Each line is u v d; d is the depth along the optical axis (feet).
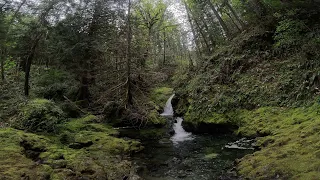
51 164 23.45
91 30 53.67
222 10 69.10
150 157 31.24
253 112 37.65
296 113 31.63
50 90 55.57
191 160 28.91
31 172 20.06
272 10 46.91
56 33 50.39
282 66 40.65
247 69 46.19
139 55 49.32
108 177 23.04
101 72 53.11
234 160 26.37
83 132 38.52
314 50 36.47
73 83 58.65
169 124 50.83
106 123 49.80
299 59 38.50
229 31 69.26
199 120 43.83
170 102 66.28
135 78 49.90
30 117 35.83
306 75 34.32
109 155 30.12
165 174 25.09
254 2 50.37
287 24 38.88
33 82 59.21
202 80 53.67
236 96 42.39
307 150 20.77
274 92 37.81
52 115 38.45
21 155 22.89
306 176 17.08
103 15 53.67
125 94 49.42
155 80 53.21
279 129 29.63
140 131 46.65
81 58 52.08
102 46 49.75
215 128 41.73
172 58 119.85
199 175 24.09
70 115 48.32
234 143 33.30
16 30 48.14
